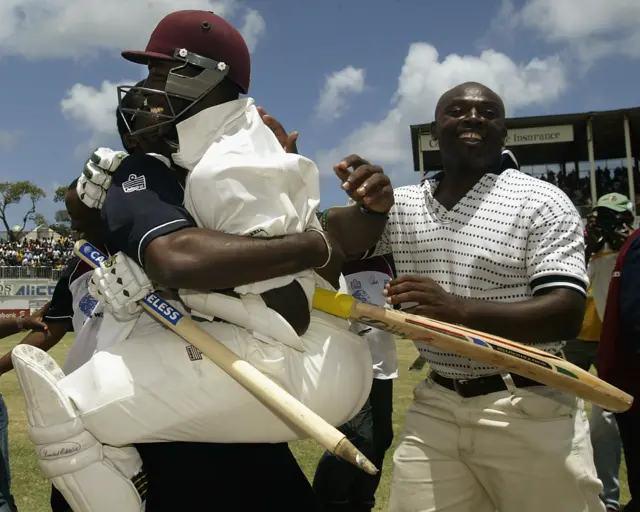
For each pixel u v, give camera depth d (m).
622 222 4.69
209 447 1.80
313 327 1.79
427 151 16.58
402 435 2.46
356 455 1.35
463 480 2.34
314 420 1.41
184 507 1.78
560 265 2.07
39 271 24.48
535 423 2.17
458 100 2.30
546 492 2.19
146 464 1.82
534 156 21.52
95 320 2.39
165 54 1.72
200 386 1.62
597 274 4.73
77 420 1.61
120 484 1.67
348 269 3.29
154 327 1.84
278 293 1.66
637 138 19.64
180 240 1.52
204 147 1.68
